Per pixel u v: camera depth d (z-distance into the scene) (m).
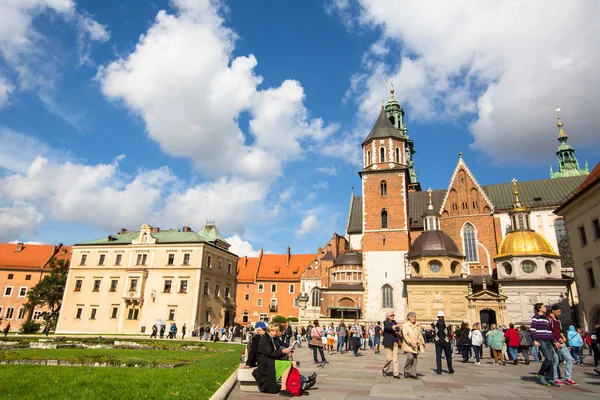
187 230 71.19
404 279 54.19
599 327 20.38
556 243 59.31
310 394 11.80
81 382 12.17
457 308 51.53
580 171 93.38
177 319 60.69
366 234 60.72
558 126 98.62
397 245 59.03
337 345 34.94
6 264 86.31
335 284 64.75
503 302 50.06
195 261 62.91
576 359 23.94
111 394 10.46
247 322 92.31
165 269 63.62
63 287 71.62
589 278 39.03
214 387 11.93
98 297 65.06
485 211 61.44
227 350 30.30
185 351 28.27
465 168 64.31
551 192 63.00
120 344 33.16
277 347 12.90
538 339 14.80
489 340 23.62
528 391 12.99
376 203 61.78
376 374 16.80
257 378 11.91
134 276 63.97
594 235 37.81
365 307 57.44
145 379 12.98
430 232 57.69
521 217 55.94
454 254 55.16
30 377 13.05
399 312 55.88
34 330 65.25
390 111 102.00
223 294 69.25
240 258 100.44
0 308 83.38
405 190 61.59
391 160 63.75
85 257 68.19
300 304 53.88
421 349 16.03
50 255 90.12
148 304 62.56
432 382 14.69
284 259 99.44
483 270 59.03
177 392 10.75
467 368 20.33
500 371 19.00
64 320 65.31
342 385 13.63
